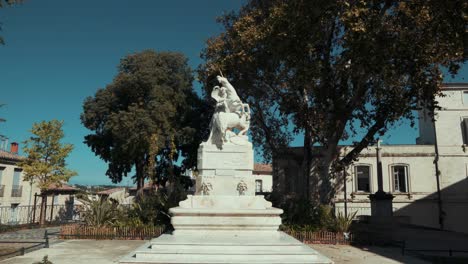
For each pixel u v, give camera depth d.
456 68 17.80
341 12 17.77
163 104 31.69
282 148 28.39
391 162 32.78
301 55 19.34
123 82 32.25
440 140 32.22
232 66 23.55
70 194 41.44
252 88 25.75
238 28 23.06
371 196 22.66
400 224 28.98
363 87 21.44
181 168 35.88
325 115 22.38
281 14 19.03
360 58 17.64
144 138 29.75
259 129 28.69
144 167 33.59
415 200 31.98
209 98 29.55
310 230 16.42
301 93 24.44
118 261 8.54
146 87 32.34
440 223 31.17
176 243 8.95
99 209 17.47
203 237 9.68
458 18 15.48
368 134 22.09
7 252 12.70
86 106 33.78
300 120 24.27
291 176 33.03
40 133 28.67
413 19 17.23
